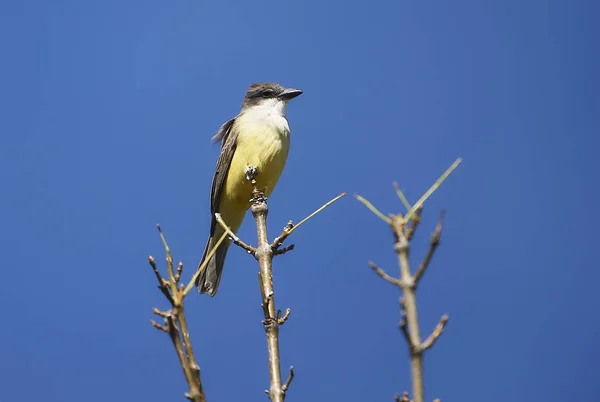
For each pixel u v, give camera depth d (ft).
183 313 17.88
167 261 18.57
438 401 15.75
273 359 24.79
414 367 14.67
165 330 18.07
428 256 15.12
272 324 25.55
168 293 18.67
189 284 18.12
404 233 15.83
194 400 17.17
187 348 17.67
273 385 24.12
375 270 15.38
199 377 17.53
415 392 14.51
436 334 14.98
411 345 14.80
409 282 15.12
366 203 16.08
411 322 14.92
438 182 16.07
